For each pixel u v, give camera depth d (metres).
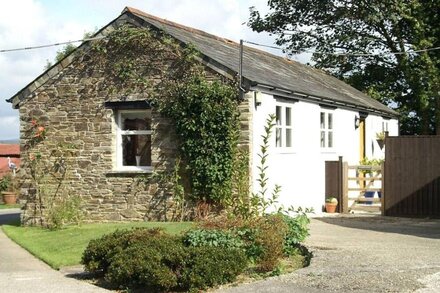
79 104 17.41
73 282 9.67
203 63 15.58
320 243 11.77
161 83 16.17
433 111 33.50
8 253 13.21
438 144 17.17
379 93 33.53
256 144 15.27
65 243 13.79
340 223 15.67
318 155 18.92
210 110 15.22
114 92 16.89
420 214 17.31
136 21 16.61
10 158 40.53
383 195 17.78
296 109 17.55
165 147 16.14
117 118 17.16
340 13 34.50
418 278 8.38
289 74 20.52
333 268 9.16
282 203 16.44
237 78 15.07
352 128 21.97
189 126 15.43
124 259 9.04
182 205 15.87
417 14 31.55
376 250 10.86
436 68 31.06
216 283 8.68
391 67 35.41
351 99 21.94
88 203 17.16
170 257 8.82
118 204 16.77
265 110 15.74
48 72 17.75
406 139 17.56
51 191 17.70
